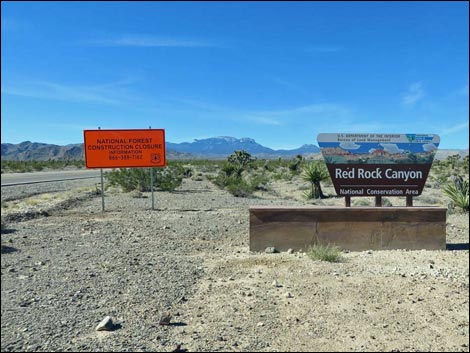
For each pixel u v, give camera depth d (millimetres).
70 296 5254
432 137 8711
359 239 8109
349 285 5871
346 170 8703
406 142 8711
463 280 6160
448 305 5145
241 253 7898
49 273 6273
